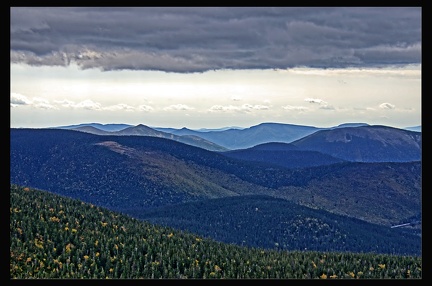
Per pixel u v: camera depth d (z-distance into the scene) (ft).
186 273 409.69
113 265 400.26
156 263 411.75
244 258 452.76
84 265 386.73
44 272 364.79
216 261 437.58
